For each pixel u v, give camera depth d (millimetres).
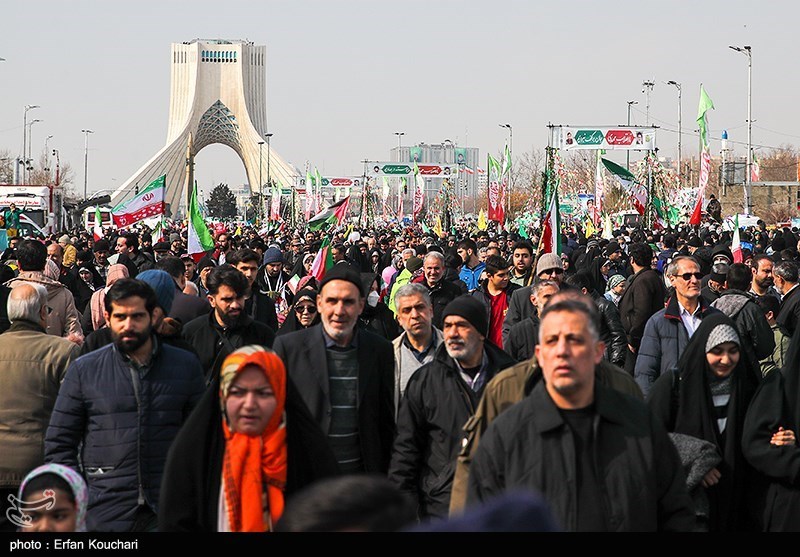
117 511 10242
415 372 11383
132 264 27594
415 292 12891
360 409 11320
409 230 56375
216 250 37625
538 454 7719
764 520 10664
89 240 52312
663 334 15172
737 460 10797
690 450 10297
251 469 7793
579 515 7578
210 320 14328
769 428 10586
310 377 11258
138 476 10336
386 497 4344
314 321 15578
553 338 7668
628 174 61625
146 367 10578
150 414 10438
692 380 10766
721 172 118188
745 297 15797
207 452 8102
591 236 57656
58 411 10469
